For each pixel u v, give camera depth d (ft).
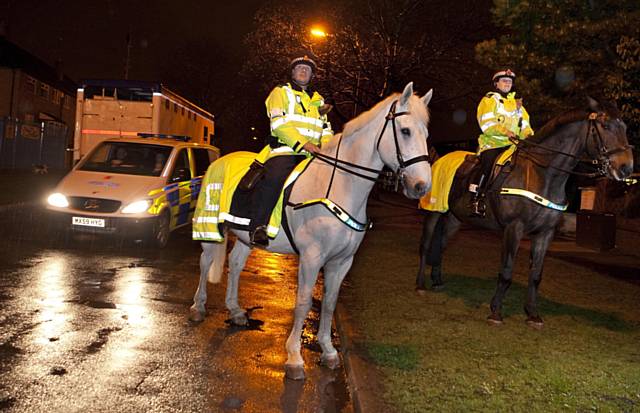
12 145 100.78
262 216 17.60
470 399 14.93
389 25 89.81
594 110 21.43
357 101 97.81
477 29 91.66
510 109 25.05
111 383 15.17
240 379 16.21
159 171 37.50
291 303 25.22
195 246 38.06
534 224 22.79
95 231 33.63
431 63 93.76
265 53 91.40
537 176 22.49
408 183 15.33
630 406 14.98
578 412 14.49
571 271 36.40
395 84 93.81
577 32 49.29
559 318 24.25
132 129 55.11
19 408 13.47
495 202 23.75
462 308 24.94
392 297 26.27
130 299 23.44
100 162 38.29
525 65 53.67
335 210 16.28
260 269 32.76
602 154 21.16
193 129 71.00
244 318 21.40
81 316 20.61
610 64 50.72
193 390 15.19
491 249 45.68
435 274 28.45
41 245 33.65
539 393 15.60
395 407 14.29
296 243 16.97
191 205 40.11
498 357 18.44
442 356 18.25
